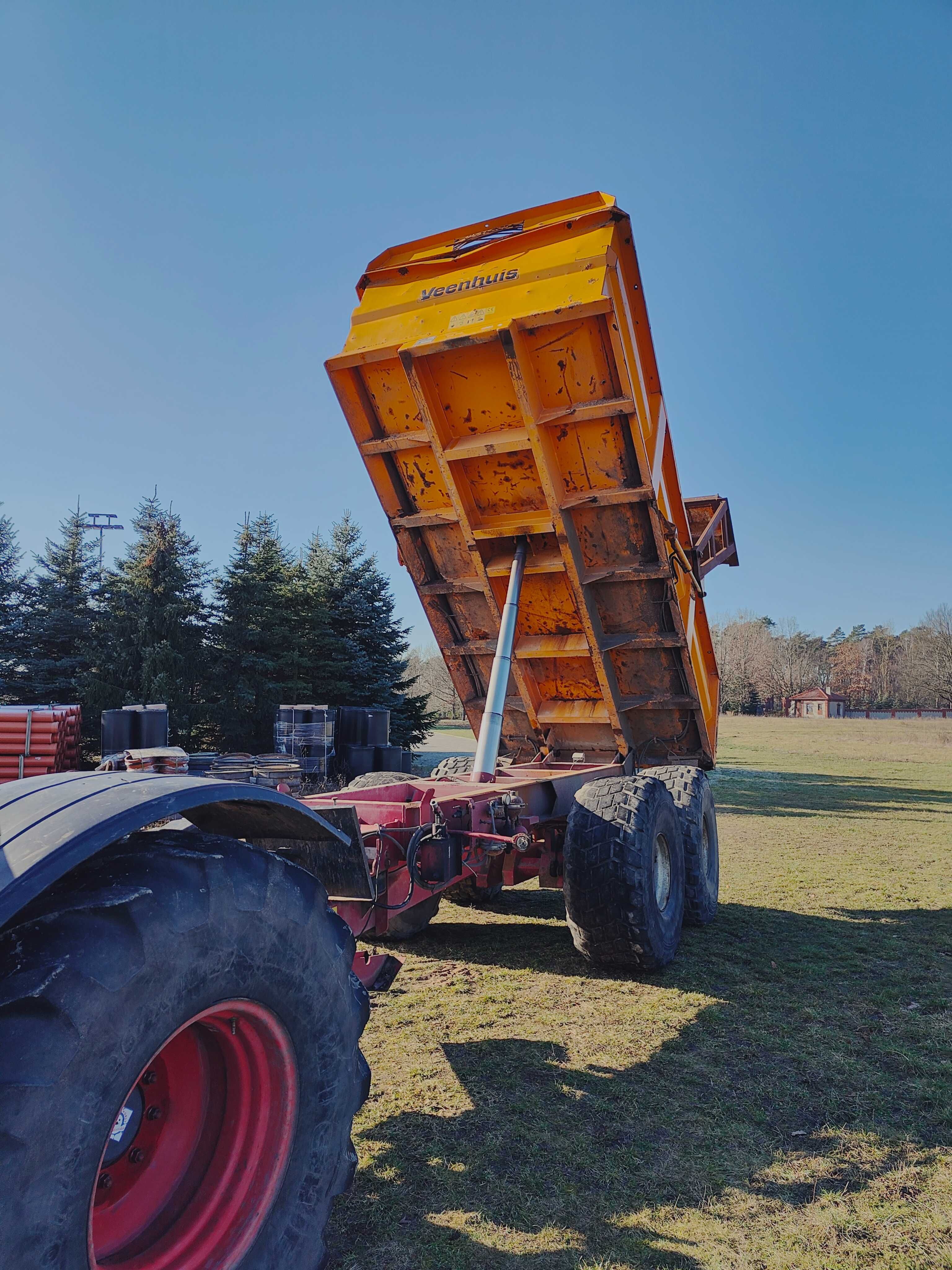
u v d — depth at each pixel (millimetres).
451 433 5332
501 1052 3678
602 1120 3053
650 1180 2650
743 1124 3043
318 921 1967
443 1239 2322
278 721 15055
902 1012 4250
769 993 4516
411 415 5359
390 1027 3973
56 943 1458
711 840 6477
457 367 5051
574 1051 3691
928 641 91688
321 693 22734
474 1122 3020
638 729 6453
